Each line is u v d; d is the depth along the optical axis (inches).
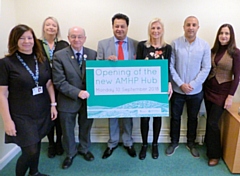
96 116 94.2
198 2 106.3
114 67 90.6
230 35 92.0
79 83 90.5
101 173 94.1
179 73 100.1
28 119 76.4
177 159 103.8
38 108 78.4
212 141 98.0
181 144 117.6
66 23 110.6
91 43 112.5
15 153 108.5
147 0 107.1
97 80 91.1
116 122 107.8
